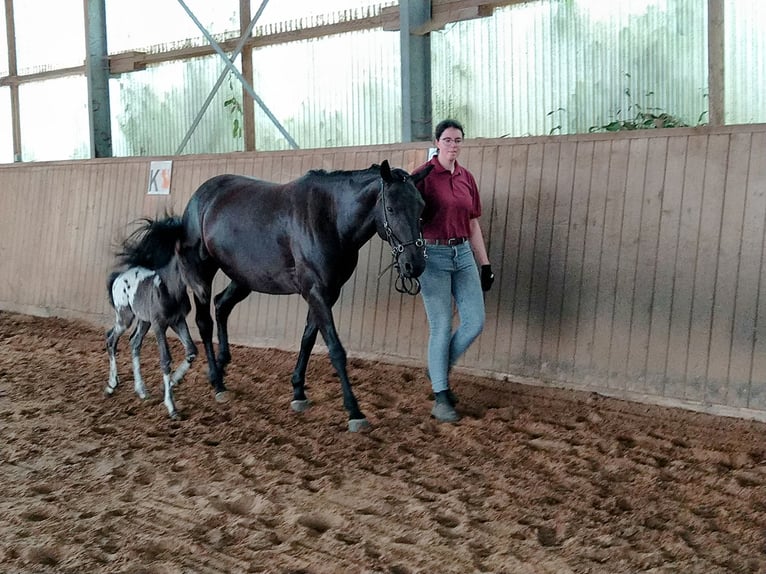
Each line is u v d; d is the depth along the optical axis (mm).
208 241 5691
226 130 9312
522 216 5953
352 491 4051
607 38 6516
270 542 3488
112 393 5898
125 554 3363
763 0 5684
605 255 5562
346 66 8203
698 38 6066
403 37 7383
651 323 5344
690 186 5234
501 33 7098
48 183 9727
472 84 7344
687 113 6207
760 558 3240
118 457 4602
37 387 6199
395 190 4602
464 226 4969
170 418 5352
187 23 9453
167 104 9898
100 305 9023
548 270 5809
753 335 4941
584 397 5504
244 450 4703
